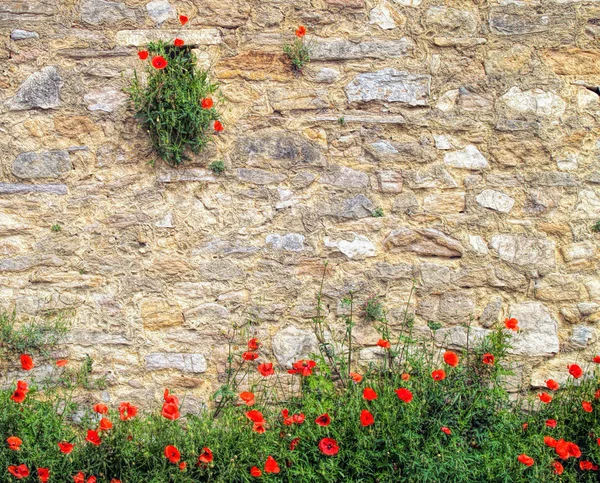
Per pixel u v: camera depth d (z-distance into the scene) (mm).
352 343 4176
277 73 4301
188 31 4270
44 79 4184
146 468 3527
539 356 4195
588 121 4336
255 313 4160
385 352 4113
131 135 4195
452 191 4285
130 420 3639
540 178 4293
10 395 3676
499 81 4348
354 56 4324
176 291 4145
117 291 4125
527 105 4332
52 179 4152
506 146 4309
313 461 3600
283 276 4188
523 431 3818
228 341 4141
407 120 4305
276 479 3461
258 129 4270
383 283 4219
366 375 4082
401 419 3656
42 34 4199
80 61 4211
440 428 3621
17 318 4070
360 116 4297
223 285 4168
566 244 4262
